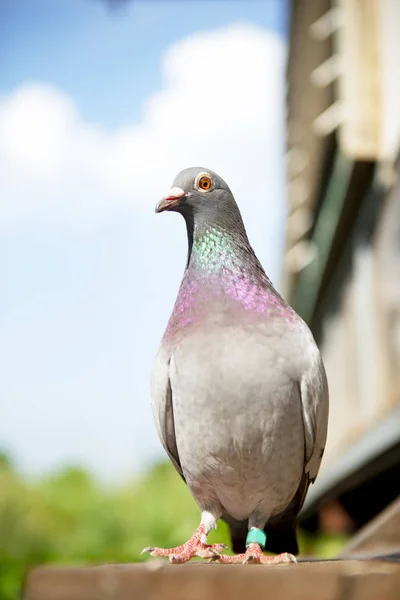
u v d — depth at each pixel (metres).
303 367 0.94
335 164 2.09
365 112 1.72
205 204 0.98
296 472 0.96
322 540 2.34
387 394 1.69
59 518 3.40
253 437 0.93
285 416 0.93
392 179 1.66
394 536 1.07
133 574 0.77
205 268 0.97
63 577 0.79
